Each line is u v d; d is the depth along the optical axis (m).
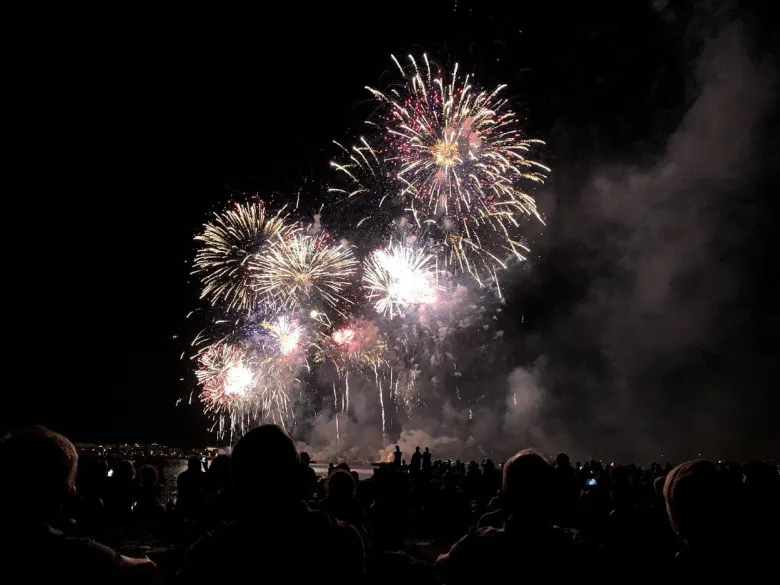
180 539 7.63
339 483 5.60
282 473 2.94
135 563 3.04
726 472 2.93
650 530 5.32
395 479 5.43
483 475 15.05
